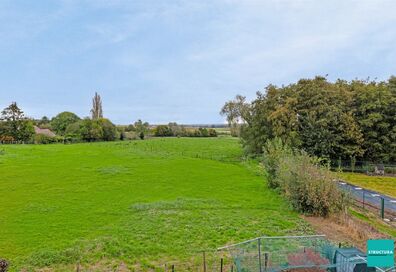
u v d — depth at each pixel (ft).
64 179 125.08
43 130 359.46
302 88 174.19
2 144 280.72
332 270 50.67
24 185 114.32
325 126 165.48
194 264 56.34
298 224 77.56
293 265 50.39
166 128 383.24
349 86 186.91
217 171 149.38
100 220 78.79
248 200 98.94
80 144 275.18
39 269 54.29
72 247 62.28
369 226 77.97
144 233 69.97
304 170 88.99
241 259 52.47
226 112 275.80
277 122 164.35
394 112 170.91
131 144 271.90
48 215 82.38
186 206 90.84
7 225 74.95
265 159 115.44
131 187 114.42
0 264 47.55
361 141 167.53
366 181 139.33
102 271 53.52
